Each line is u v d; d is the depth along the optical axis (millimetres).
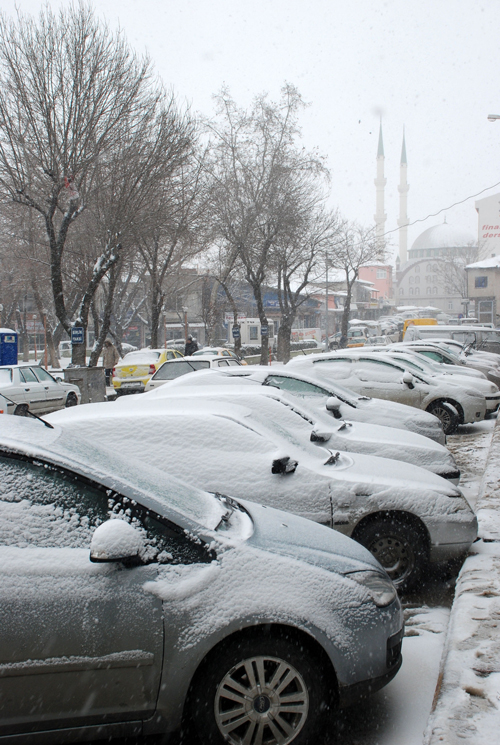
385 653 2992
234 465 4688
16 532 2807
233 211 28812
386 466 5215
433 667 3693
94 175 18750
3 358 19406
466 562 4777
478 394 12070
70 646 2598
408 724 3141
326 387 8516
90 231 21844
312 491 4660
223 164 28656
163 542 2904
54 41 17484
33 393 15359
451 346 21125
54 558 2752
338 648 2834
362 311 91625
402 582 4742
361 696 2898
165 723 2686
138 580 2736
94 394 17453
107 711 2633
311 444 5348
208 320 39938
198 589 2773
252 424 4992
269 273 35969
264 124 28531
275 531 3305
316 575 2975
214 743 2711
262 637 2785
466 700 2873
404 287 140375
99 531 2699
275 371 8555
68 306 30359
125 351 44438
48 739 2588
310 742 2789
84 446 3475
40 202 18906
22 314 43156
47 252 25578
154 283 28594
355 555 3301
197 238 27781
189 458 4703
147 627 2670
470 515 4887
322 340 58344
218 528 3109
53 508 2910
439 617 4410
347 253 40719
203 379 8500
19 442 3037
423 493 4816
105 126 18266
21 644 2557
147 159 19141
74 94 17594
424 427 8344
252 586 2838
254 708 2764
